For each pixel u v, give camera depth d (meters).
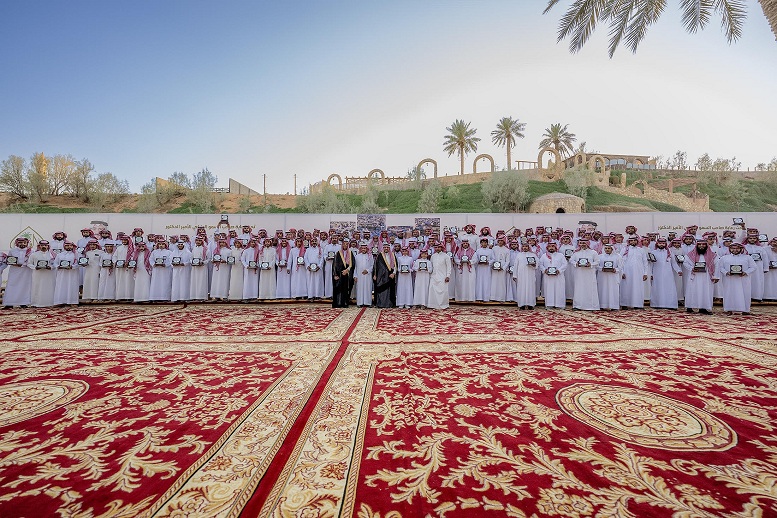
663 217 10.44
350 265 8.27
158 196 37.31
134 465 1.75
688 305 7.47
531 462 1.79
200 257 8.86
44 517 1.37
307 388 2.87
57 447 1.93
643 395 2.71
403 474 1.67
